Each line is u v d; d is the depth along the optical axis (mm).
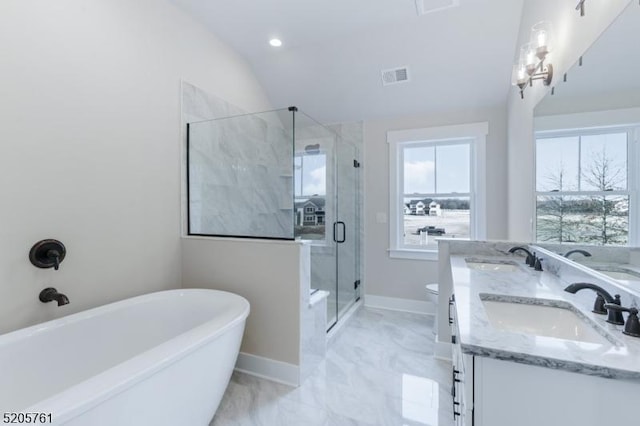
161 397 1203
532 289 1390
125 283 2012
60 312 1688
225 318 1584
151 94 2160
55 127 1645
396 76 3021
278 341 2084
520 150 2459
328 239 3014
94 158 1829
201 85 2568
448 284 2369
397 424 1653
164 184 2264
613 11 1168
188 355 1308
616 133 1163
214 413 1621
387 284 3596
